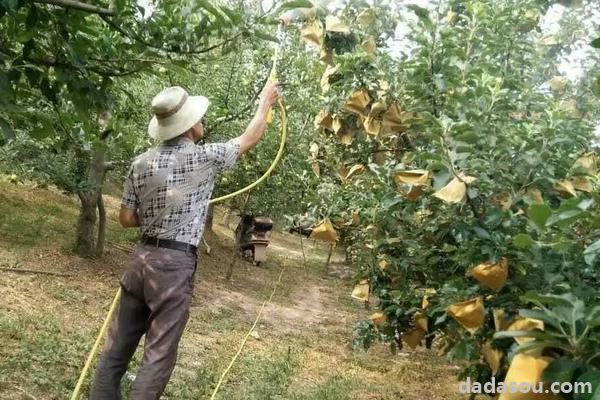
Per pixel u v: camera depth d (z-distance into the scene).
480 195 3.46
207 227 18.58
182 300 3.13
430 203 3.95
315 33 4.32
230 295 12.37
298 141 10.88
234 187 13.16
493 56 4.50
